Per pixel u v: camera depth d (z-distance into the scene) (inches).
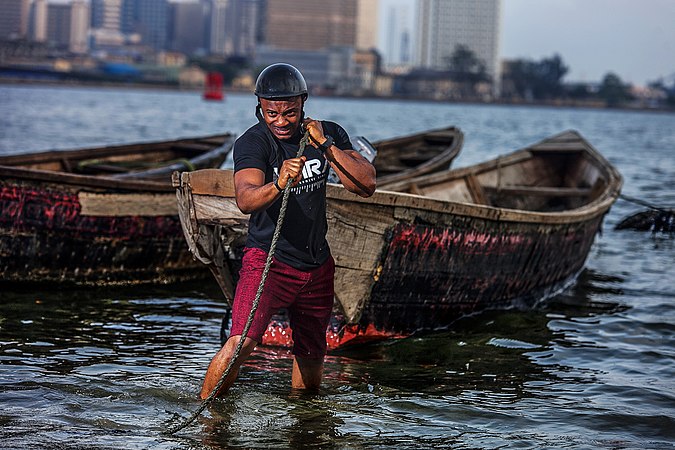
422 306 298.0
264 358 262.5
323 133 198.2
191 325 304.7
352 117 2645.2
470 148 1332.4
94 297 341.1
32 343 269.9
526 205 498.0
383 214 268.8
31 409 209.6
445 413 220.7
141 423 203.5
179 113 2311.8
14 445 186.9
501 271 323.0
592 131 2336.4
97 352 263.7
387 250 273.7
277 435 199.8
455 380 250.8
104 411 210.5
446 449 196.2
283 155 197.9
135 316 313.7
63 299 334.0
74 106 2396.7
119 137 1250.0
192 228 238.2
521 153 532.1
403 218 273.4
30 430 195.9
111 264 359.9
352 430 205.2
